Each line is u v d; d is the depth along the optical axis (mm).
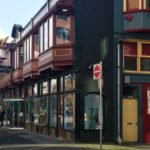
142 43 24406
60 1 25078
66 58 25000
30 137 27453
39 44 30281
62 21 25453
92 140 23906
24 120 38031
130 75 24109
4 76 47250
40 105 32406
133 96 24188
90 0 24422
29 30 33594
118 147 21297
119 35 23984
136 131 24109
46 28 28141
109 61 24031
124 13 24016
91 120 24062
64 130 26094
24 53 35906
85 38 24344
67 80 25844
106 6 24219
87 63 24219
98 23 24266
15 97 43500
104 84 23953
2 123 40656
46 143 23359
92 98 24141
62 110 26688
